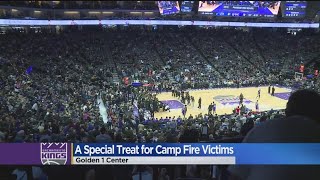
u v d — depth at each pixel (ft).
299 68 132.16
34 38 126.41
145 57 144.15
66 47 130.21
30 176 16.49
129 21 145.79
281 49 149.59
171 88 122.93
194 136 21.67
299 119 9.00
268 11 143.02
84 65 124.57
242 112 81.20
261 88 126.21
